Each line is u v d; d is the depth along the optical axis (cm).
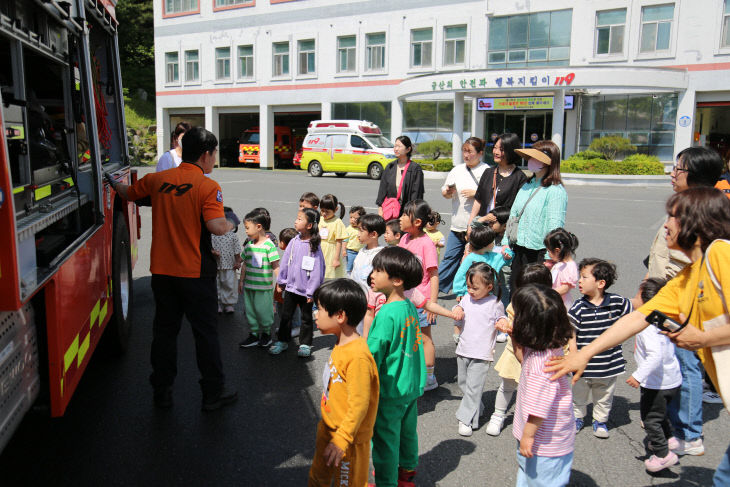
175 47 3731
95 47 557
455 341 582
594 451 382
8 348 252
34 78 396
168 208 402
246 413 421
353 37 3142
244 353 542
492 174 596
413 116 3019
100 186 398
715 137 2561
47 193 338
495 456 374
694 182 364
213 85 3631
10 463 351
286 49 3366
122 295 548
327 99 3250
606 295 391
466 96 2727
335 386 279
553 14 2656
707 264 235
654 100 2594
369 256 444
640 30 2512
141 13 4725
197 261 405
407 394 306
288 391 460
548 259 492
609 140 2597
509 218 530
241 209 1445
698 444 376
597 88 2305
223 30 3538
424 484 341
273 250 545
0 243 229
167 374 421
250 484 334
